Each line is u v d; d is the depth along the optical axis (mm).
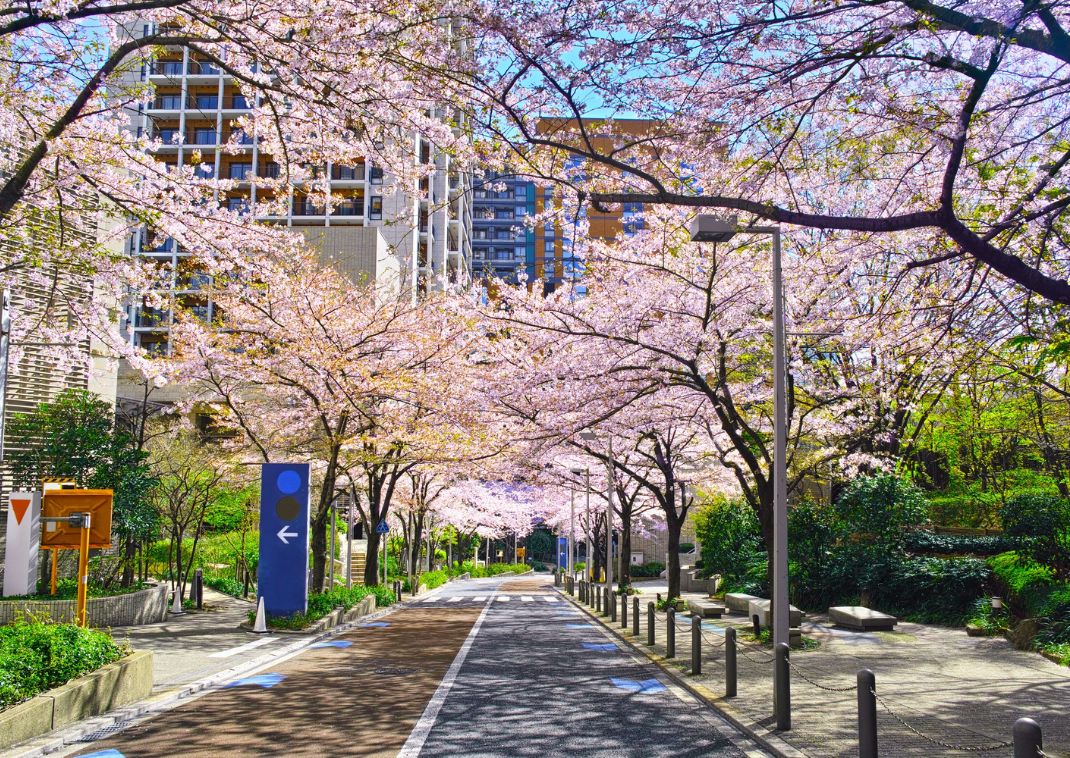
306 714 9680
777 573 9984
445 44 9094
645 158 11656
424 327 23000
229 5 9938
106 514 11289
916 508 21672
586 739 8477
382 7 9094
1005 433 20094
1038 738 4574
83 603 11000
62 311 14820
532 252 107688
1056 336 10703
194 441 24859
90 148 12016
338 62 9961
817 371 19203
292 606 19672
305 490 19984
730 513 30625
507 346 18438
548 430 18547
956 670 12617
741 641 16969
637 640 17500
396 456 25516
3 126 11438
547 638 18828
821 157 11148
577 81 8750
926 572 19828
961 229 7648
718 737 8617
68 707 8500
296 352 20375
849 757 7430
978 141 9953
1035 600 16234
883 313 11867
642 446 28578
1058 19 8133
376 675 12945
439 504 45719
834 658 14094
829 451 20125
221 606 24609
